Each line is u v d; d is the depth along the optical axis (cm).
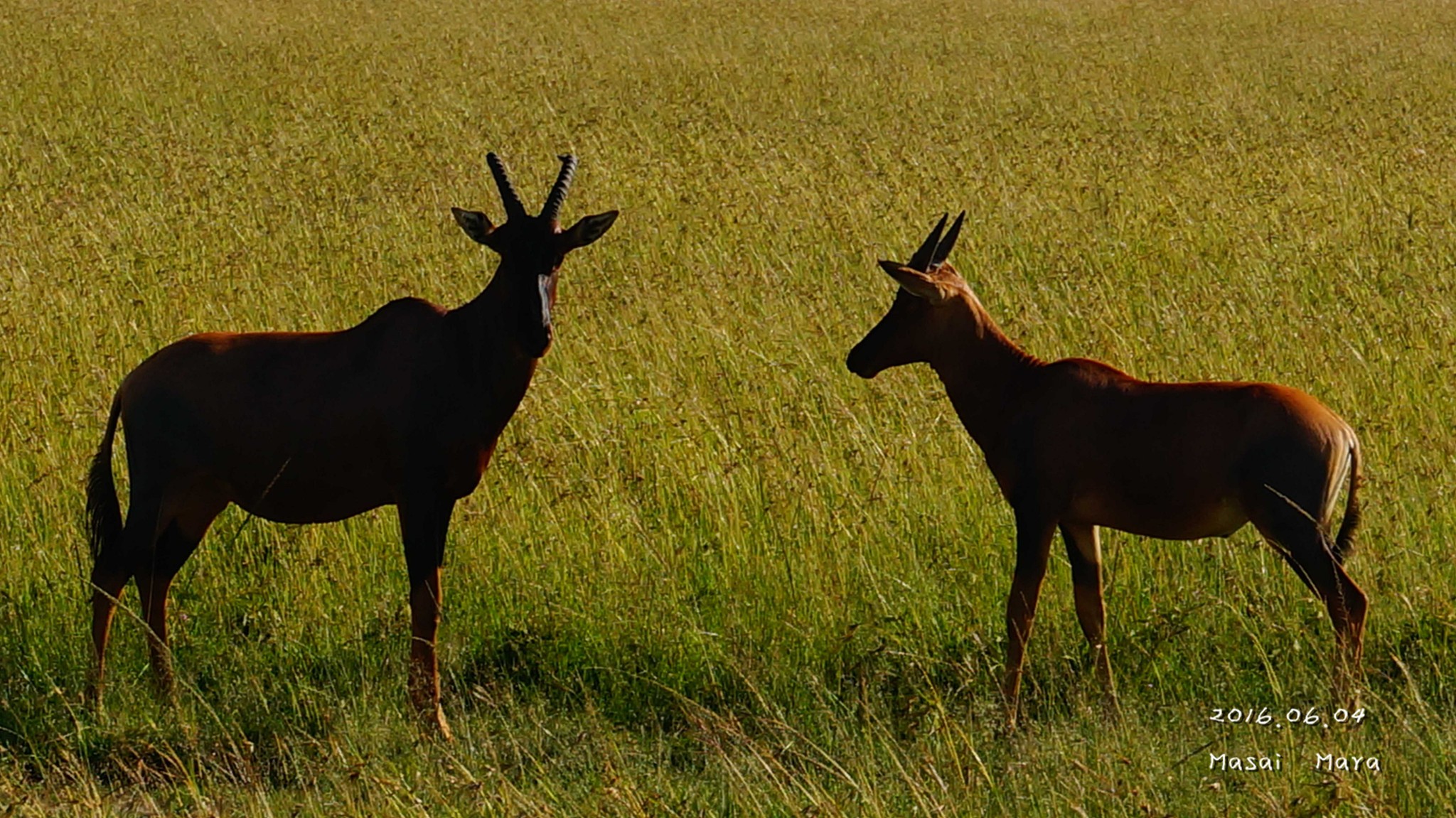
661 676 1619
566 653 1677
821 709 1510
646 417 2189
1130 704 1527
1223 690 1566
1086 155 4422
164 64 6550
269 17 8081
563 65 6800
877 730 1460
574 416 2195
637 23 8312
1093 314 2641
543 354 1538
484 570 1778
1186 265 3198
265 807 1330
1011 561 1789
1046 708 1563
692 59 7031
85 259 3094
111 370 2398
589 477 1961
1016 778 1341
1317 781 1322
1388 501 1838
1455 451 1994
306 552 1831
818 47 7544
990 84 6397
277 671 1653
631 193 4053
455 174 4247
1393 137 4650
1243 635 1652
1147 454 1483
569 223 3697
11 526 1886
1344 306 2759
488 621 1730
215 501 1653
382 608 1719
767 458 2033
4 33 7150
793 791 1344
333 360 1605
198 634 1705
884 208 3669
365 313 2820
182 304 2789
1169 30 8412
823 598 1711
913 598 1712
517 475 2009
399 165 4438
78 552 1792
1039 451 1543
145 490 1592
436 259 3247
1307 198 3734
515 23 8206
